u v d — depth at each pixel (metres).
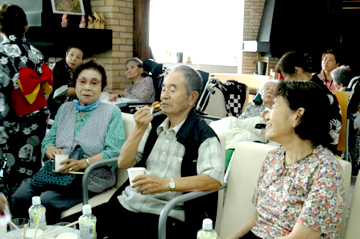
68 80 3.39
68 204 2.03
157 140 1.90
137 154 1.97
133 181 1.67
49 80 2.72
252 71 9.17
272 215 1.45
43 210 1.52
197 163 1.77
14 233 1.45
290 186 1.40
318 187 1.31
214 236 1.24
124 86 4.81
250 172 1.76
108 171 2.23
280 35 8.45
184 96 1.78
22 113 2.58
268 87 2.67
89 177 2.16
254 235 1.49
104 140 2.24
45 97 2.76
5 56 2.45
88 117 2.29
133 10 4.78
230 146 2.38
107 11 4.56
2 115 2.52
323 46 8.60
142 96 4.36
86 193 2.03
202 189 1.70
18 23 2.51
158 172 1.84
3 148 2.56
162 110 1.82
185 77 1.77
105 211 1.92
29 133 2.66
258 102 3.23
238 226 1.78
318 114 1.36
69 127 2.29
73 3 4.30
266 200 1.47
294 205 1.39
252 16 8.88
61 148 2.28
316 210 1.29
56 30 3.91
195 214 1.77
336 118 2.26
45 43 3.90
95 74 2.26
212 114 4.74
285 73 2.67
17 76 2.49
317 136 1.37
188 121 1.83
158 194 1.81
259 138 2.46
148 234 1.74
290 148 1.44
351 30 8.54
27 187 2.16
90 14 4.55
